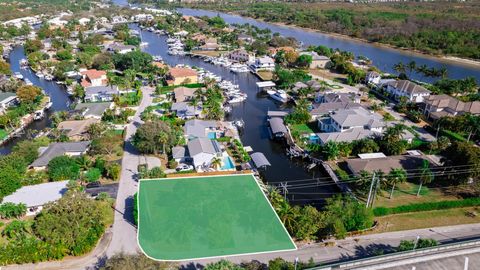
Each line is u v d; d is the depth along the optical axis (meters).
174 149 108.00
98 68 199.88
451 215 83.25
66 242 70.56
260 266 64.19
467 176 89.12
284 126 128.88
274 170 106.88
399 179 86.75
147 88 174.25
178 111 139.12
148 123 109.31
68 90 173.25
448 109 136.00
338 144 108.44
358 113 126.75
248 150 118.12
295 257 69.94
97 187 92.62
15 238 73.50
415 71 194.75
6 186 84.75
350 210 78.38
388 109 147.00
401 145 107.38
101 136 115.94
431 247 66.75
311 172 105.69
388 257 65.12
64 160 96.94
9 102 149.75
